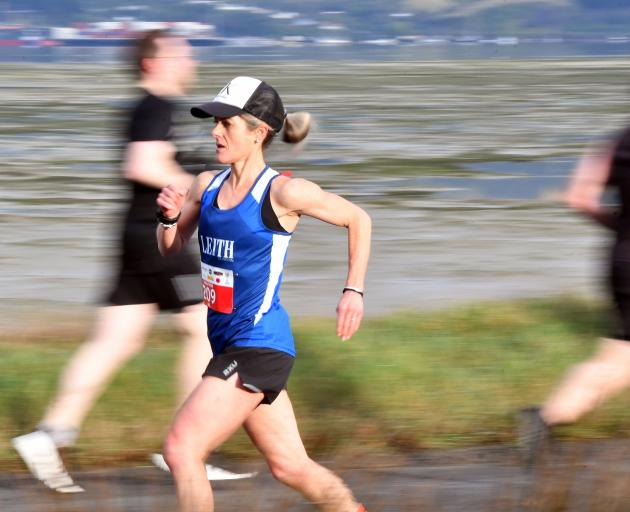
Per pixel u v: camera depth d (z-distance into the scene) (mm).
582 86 176375
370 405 18031
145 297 15422
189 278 15422
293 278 33844
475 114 115188
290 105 127750
